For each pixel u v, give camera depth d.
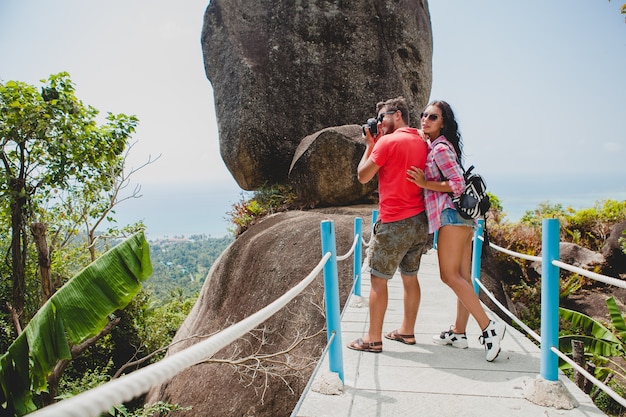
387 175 3.80
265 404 6.52
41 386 4.79
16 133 9.58
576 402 3.00
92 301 4.70
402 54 14.21
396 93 13.70
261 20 13.85
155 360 14.02
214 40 13.85
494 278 8.99
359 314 5.30
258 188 12.98
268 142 12.84
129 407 9.87
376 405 3.05
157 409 7.01
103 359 13.61
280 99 13.14
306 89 13.39
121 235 12.27
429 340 4.30
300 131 13.16
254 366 6.84
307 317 7.14
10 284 11.23
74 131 10.29
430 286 6.85
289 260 8.29
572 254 10.66
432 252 9.48
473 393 3.20
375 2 14.19
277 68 13.33
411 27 14.38
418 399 3.13
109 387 0.91
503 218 11.86
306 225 9.16
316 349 6.67
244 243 9.86
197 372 8.02
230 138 12.95
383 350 4.02
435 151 3.67
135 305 14.24
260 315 1.93
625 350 6.09
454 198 3.64
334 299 3.35
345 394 3.20
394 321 5.04
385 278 3.87
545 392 3.02
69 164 10.25
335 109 13.44
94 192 11.76
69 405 0.80
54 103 9.70
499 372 3.54
